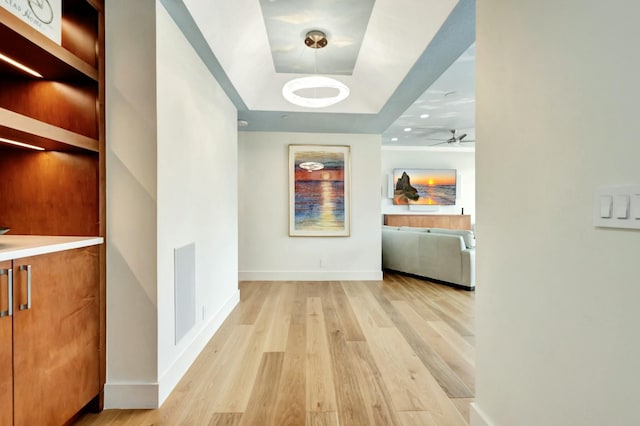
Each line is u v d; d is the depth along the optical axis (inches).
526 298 45.3
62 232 63.5
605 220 33.2
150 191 65.9
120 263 65.8
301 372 78.8
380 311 126.7
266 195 181.6
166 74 70.1
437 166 295.7
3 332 44.6
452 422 60.7
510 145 48.8
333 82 95.9
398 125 211.2
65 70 59.4
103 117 64.9
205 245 96.2
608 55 32.9
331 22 94.3
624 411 31.6
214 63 93.5
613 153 32.4
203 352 90.0
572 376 37.6
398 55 97.0
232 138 127.0
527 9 44.8
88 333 60.7
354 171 184.4
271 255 182.2
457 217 287.4
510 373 48.8
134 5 65.7
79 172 63.6
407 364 83.0
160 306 67.4
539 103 42.7
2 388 44.4
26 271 47.9
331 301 140.6
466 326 110.3
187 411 64.0
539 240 42.8
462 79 135.3
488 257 54.5
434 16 74.4
